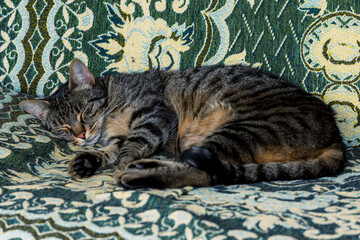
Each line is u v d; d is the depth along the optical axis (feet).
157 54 8.72
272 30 8.30
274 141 6.39
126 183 5.74
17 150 6.77
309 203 4.97
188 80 8.37
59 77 8.89
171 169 5.92
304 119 6.73
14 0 8.84
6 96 8.18
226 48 8.46
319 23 8.16
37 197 5.18
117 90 8.52
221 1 8.46
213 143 6.29
